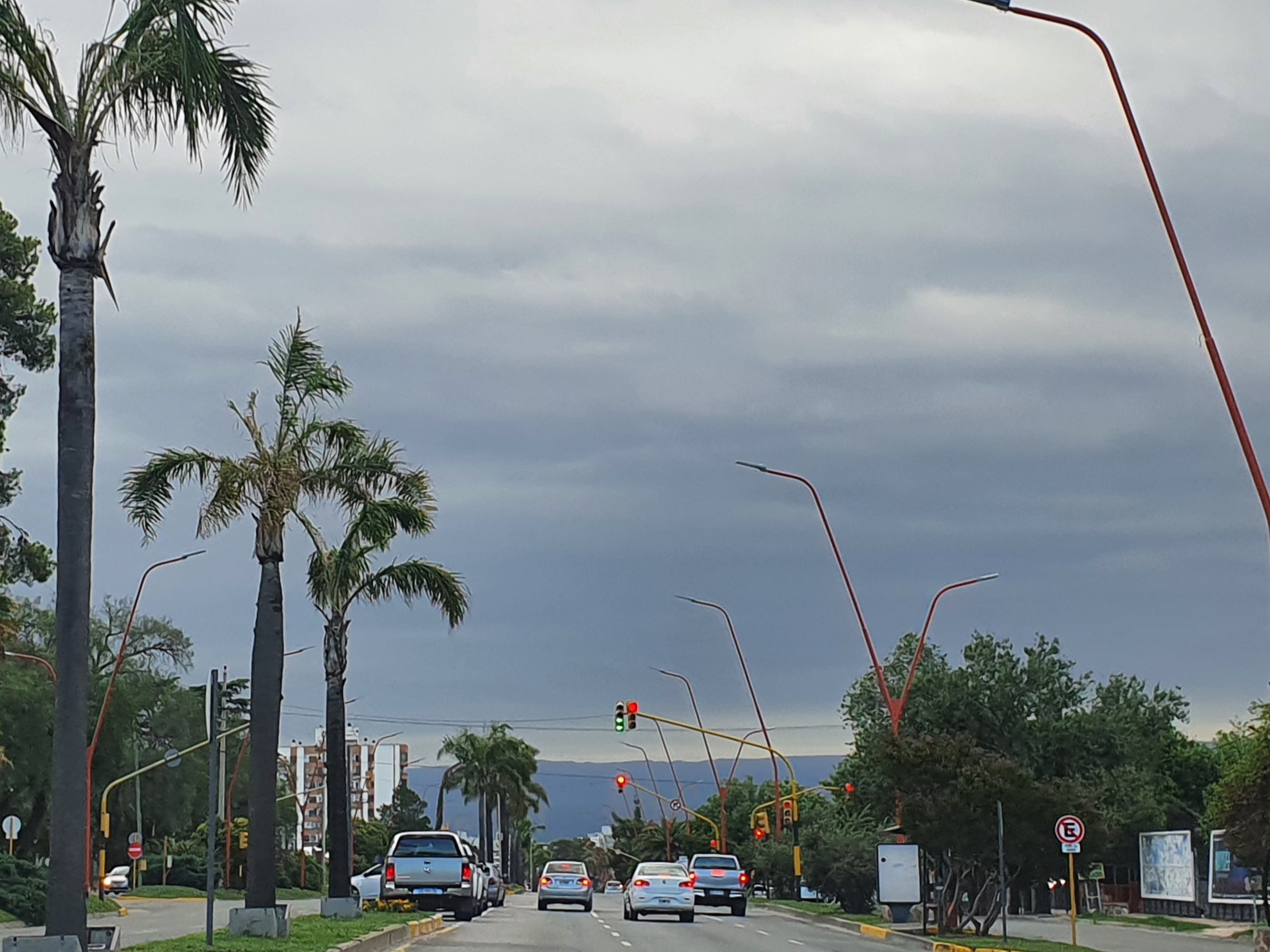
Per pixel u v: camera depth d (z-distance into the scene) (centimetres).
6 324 5097
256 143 2169
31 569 5206
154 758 8781
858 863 5859
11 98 1967
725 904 5722
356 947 2784
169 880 9800
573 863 6119
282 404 3238
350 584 3772
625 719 6188
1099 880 6650
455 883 4431
